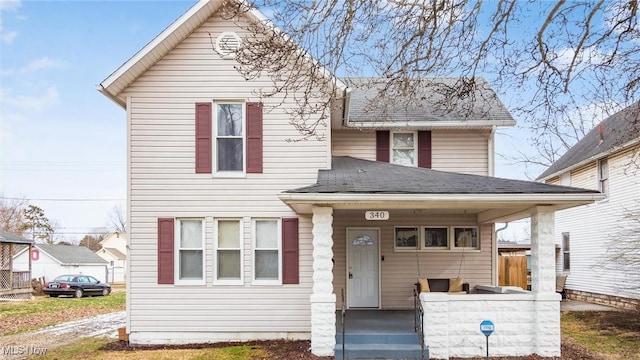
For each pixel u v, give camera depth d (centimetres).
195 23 1228
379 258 1476
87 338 1349
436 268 1475
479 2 735
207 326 1209
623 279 1816
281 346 1133
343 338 1008
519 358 1011
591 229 2056
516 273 1934
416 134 1520
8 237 3011
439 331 1013
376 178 1123
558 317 1027
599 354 1062
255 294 1219
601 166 1972
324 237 1048
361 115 1480
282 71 1133
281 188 1237
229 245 1238
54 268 4741
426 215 1486
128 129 1232
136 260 1218
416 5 718
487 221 1393
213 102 1247
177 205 1229
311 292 1219
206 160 1235
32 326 1658
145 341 1205
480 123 1438
